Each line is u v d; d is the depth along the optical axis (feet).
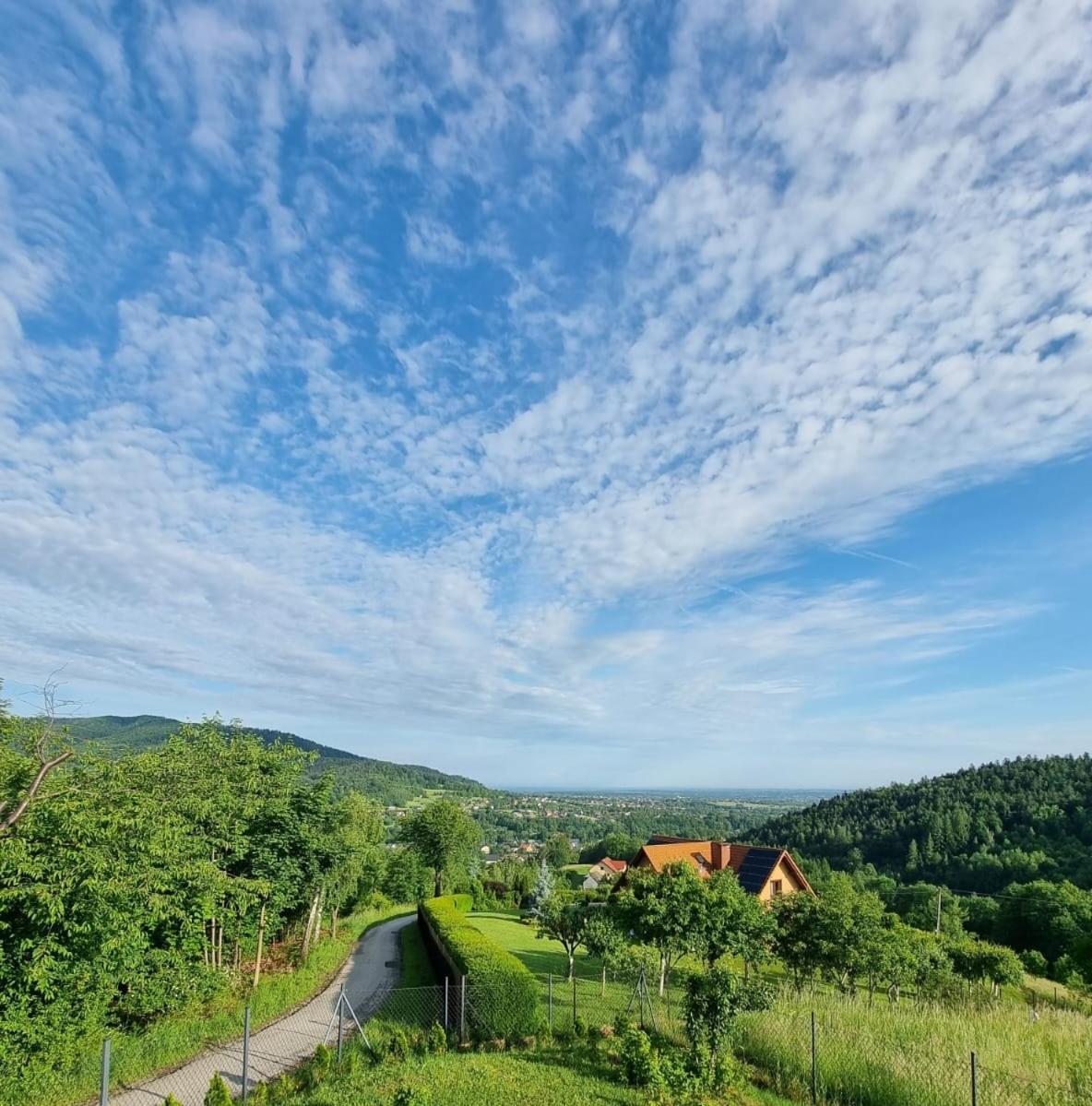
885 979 71.10
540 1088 37.50
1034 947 169.68
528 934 123.65
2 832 39.58
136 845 47.19
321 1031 56.85
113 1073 44.57
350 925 130.41
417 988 73.15
